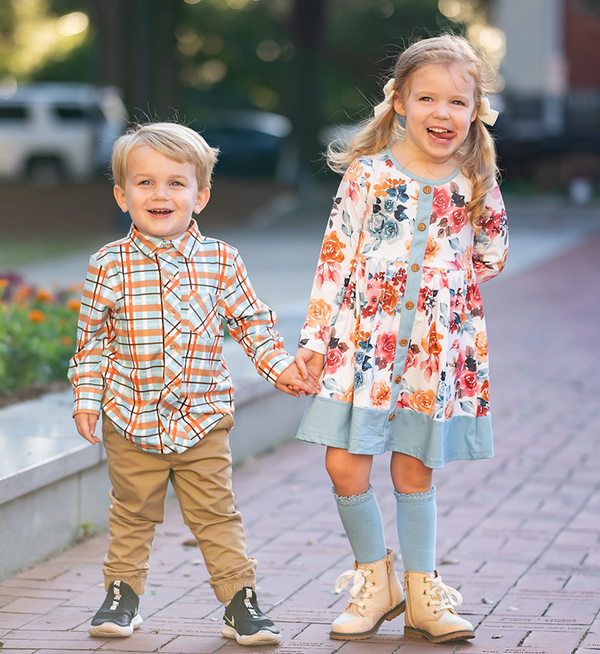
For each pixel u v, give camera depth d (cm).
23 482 380
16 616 343
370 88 3925
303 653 308
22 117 2361
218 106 4178
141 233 310
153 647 313
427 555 322
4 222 1814
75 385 311
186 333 306
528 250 1586
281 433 611
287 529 447
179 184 307
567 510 466
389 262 311
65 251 1539
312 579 382
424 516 323
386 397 311
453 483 514
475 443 323
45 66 4006
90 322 308
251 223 1945
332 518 462
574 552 407
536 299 1147
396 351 312
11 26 3856
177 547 423
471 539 427
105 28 2270
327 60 3816
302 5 2320
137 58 1614
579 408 677
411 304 310
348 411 312
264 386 572
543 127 2464
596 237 1752
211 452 313
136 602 326
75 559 405
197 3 3756
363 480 320
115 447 313
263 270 1331
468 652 306
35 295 701
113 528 322
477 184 318
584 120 2453
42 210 1919
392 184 314
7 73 4044
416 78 309
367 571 322
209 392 313
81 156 2361
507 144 2409
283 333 790
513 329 974
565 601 352
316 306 316
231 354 635
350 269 317
